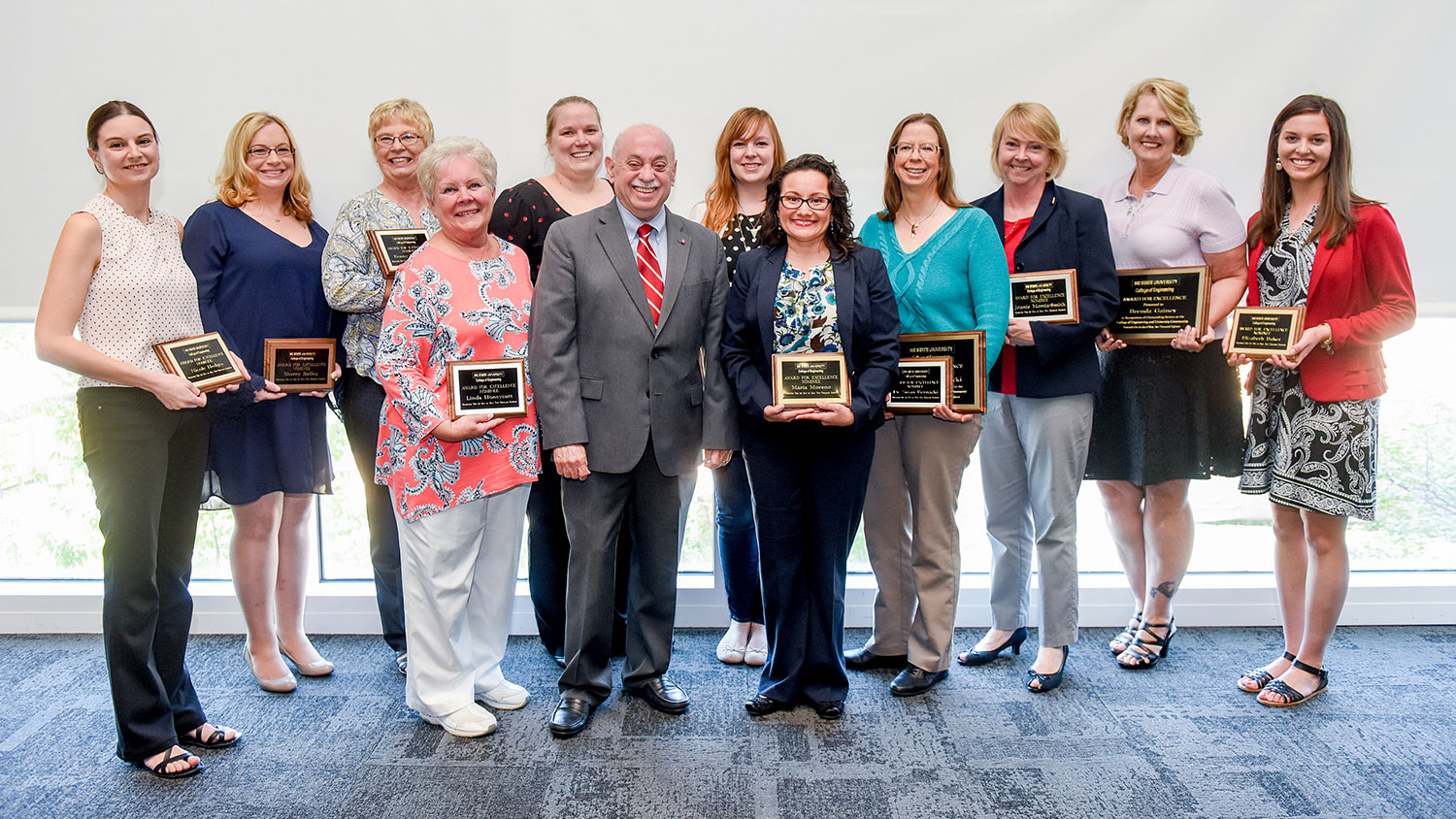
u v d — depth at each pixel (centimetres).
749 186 284
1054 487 271
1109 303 262
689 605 332
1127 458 286
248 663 281
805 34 300
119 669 222
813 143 305
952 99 303
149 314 223
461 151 230
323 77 299
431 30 298
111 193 222
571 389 237
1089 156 304
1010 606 296
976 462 336
